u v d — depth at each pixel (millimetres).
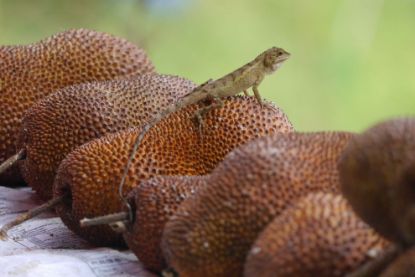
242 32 3596
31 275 1805
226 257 1728
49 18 3555
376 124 1613
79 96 2008
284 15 3592
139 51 2186
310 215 1671
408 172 1575
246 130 1945
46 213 2027
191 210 1747
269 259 1658
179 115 1940
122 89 2023
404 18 3396
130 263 1858
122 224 1832
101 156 1893
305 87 3408
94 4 3512
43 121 2004
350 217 1665
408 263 1569
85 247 1926
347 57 3289
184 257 1735
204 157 1934
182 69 3543
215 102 1947
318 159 1746
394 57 3363
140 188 1833
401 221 1579
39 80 2125
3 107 2107
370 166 1589
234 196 1730
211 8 3625
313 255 1649
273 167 1736
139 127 1938
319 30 3484
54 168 2000
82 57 2143
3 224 1983
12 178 2139
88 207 1890
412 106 3287
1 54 2131
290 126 1981
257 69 1955
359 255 1646
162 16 3166
